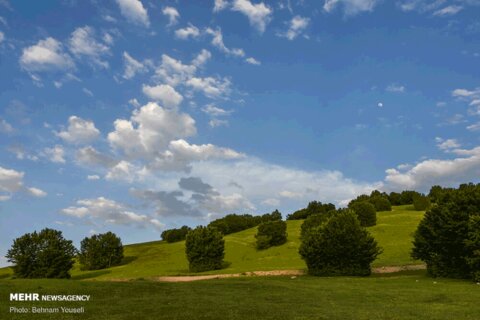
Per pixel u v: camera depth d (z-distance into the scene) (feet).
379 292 115.96
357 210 318.24
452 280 143.33
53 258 231.91
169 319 80.43
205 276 196.95
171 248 359.46
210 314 84.58
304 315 83.15
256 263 244.83
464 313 84.58
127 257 335.88
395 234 282.97
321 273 176.55
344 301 101.76
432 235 156.66
